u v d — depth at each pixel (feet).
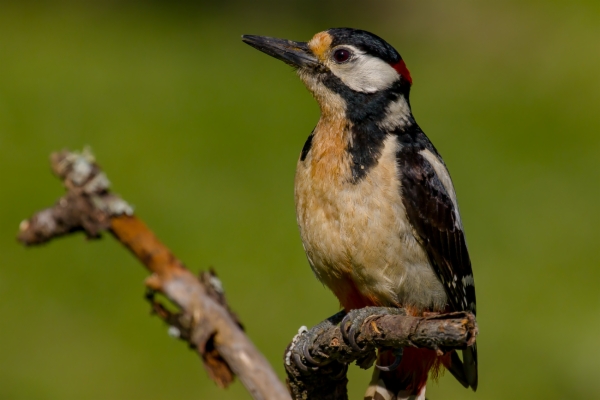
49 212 23.70
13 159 51.26
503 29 69.31
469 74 64.44
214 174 50.65
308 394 21.91
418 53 67.97
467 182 51.42
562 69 63.31
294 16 74.79
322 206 23.82
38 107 56.70
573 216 48.11
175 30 70.90
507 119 58.34
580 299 42.50
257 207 47.73
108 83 60.70
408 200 23.63
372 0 75.36
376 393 24.86
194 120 56.18
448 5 73.51
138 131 54.60
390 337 18.70
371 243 23.45
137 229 23.25
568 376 39.01
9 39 67.26
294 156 52.60
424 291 24.29
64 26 70.23
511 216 48.47
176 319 22.52
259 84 61.87
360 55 25.30
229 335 22.09
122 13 73.67
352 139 24.41
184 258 43.86
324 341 20.68
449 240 24.84
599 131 55.72
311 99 59.82
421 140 25.48
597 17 68.49
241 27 72.43
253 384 21.57
